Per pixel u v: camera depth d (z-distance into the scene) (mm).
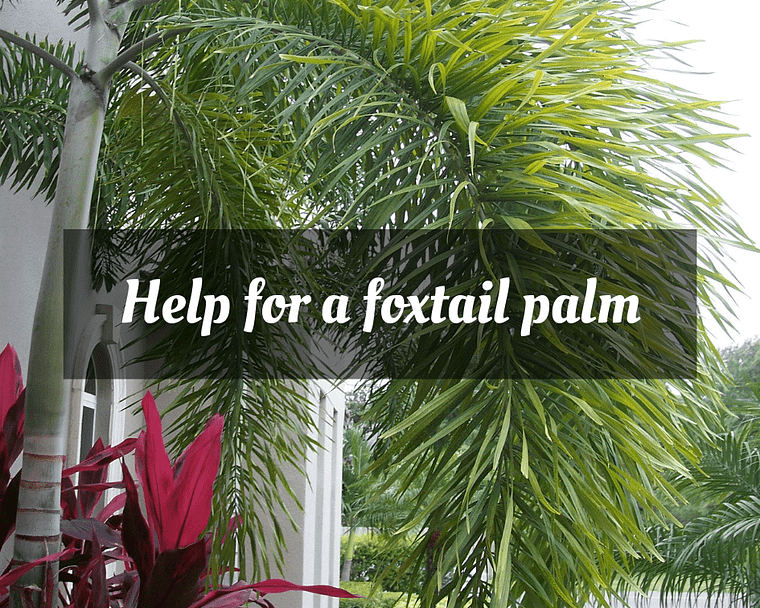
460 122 994
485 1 1119
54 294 1212
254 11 1538
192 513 1103
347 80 1261
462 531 908
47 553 1166
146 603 1076
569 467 940
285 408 2232
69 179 1261
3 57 2447
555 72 1183
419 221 1046
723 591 3992
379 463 991
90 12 1356
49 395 1186
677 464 967
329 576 6328
